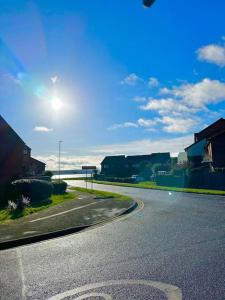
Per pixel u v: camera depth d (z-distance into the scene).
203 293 4.93
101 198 24.27
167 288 5.21
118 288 5.30
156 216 14.05
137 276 5.87
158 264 6.57
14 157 35.50
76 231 11.32
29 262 7.27
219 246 7.92
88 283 5.62
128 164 101.75
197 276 5.73
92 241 9.30
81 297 4.99
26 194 22.62
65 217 14.14
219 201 19.95
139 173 88.56
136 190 36.72
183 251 7.56
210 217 13.05
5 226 11.84
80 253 7.89
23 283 5.82
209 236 9.19
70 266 6.76
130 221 12.91
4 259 7.67
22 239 9.51
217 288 5.11
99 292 5.16
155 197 25.22
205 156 47.25
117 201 21.28
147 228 11.05
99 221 12.99
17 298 5.11
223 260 6.68
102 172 106.12
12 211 17.44
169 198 23.77
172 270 6.14
